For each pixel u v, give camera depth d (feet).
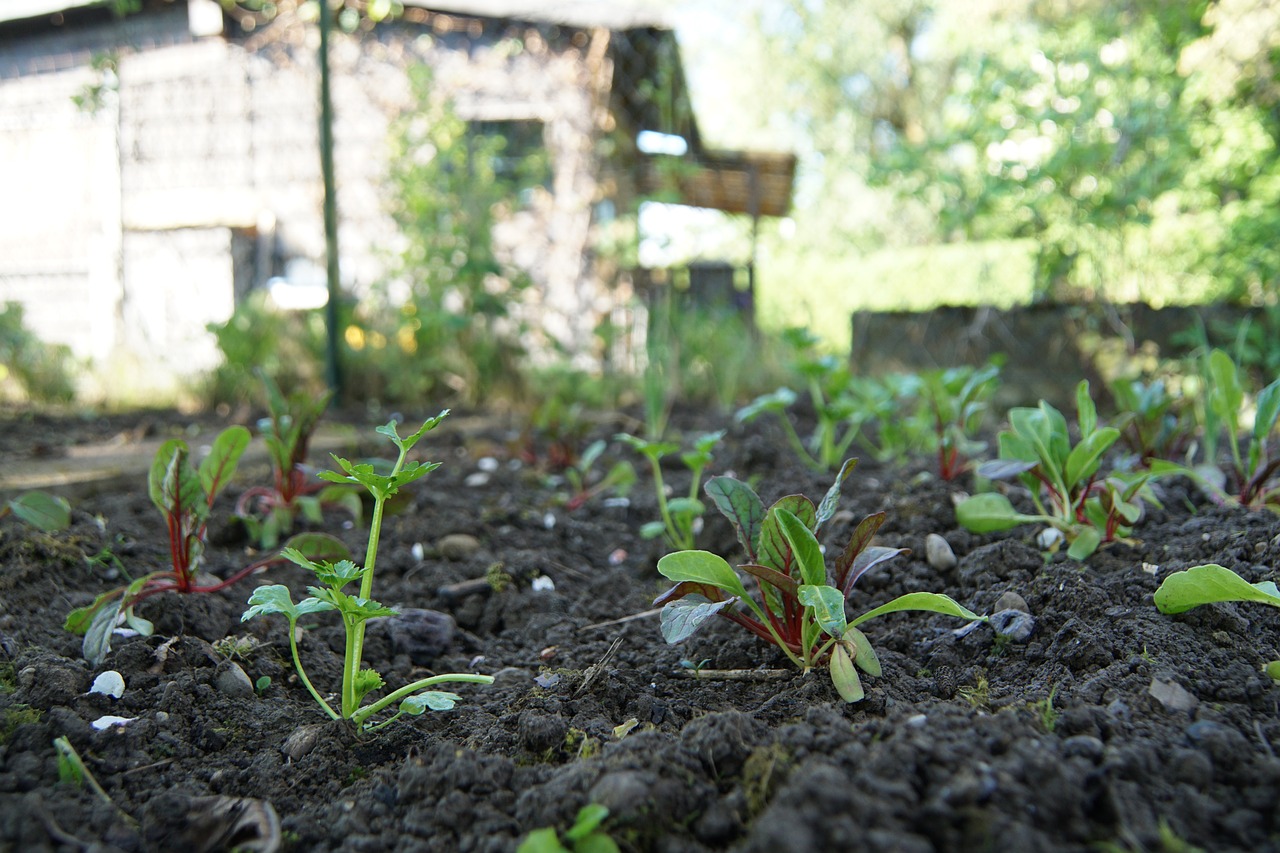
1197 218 15.38
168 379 17.21
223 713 4.83
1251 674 4.37
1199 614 4.96
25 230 25.36
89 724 4.51
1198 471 7.61
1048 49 14.71
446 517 8.77
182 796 3.97
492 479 10.91
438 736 4.69
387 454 12.29
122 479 10.00
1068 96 14.33
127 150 26.91
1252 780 3.50
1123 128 14.65
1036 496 6.74
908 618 5.83
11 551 6.59
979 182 16.05
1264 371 13.97
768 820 3.14
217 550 7.93
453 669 5.86
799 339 11.51
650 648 5.91
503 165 25.36
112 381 16.90
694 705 4.93
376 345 18.06
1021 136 15.33
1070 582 5.50
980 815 3.16
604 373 18.56
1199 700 4.19
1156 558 6.02
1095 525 6.46
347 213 25.85
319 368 17.47
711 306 21.67
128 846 3.67
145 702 4.83
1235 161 15.15
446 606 6.95
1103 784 3.42
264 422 8.44
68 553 6.85
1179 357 14.92
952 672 4.99
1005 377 16.46
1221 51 15.31
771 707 4.64
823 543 7.27
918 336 17.62
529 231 25.21
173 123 26.94
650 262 21.76
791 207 31.45
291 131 26.17
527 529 8.95
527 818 3.75
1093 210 14.79
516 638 6.40
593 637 6.22
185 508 5.97
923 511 7.70
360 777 4.32
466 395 17.87
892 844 3.01
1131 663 4.53
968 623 5.44
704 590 5.06
